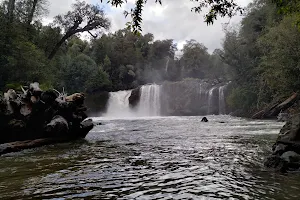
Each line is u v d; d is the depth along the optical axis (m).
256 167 6.16
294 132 7.43
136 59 71.31
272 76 24.00
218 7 4.81
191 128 17.80
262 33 31.59
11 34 18.52
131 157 7.71
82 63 46.91
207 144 10.05
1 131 10.12
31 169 6.36
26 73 19.28
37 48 25.00
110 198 4.16
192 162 6.82
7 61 17.81
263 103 29.55
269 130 14.91
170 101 44.66
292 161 6.21
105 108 48.09
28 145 10.16
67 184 4.99
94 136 14.28
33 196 4.30
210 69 66.50
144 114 46.06
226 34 35.41
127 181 5.14
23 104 10.74
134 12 3.72
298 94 23.89
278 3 7.61
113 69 66.38
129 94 49.12
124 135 14.38
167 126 20.38
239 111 34.31
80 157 7.95
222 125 19.53
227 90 38.91
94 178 5.39
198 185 4.81
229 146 9.42
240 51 34.44
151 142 11.10
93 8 30.61
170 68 73.94
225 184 4.85
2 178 5.51
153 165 6.55
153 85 46.34
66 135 12.45
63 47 42.25
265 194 4.26
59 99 12.02
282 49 21.56
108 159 7.50
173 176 5.46
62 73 41.19
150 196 4.25
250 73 33.22
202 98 42.94
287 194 4.25
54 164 6.94
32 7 24.69
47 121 11.55
